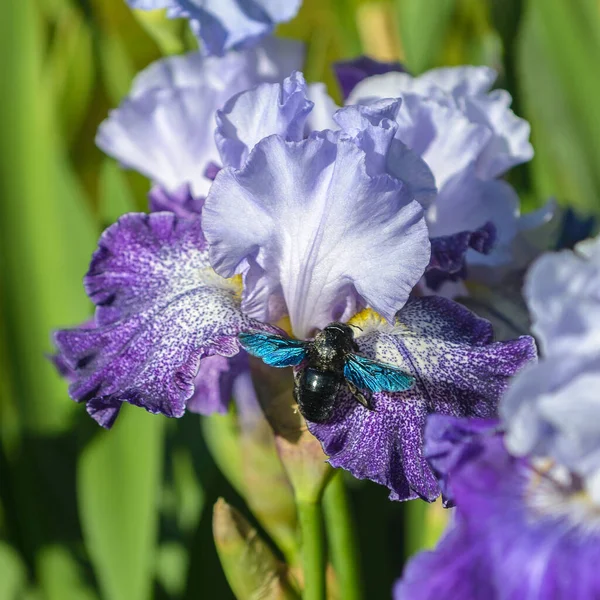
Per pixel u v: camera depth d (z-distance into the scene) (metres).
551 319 0.52
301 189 0.57
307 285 0.58
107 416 0.58
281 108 0.58
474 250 0.62
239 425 0.63
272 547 0.73
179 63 0.65
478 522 0.53
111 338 0.59
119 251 0.60
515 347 0.58
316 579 0.60
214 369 0.61
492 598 0.53
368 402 0.57
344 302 0.59
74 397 0.58
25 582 0.71
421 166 0.58
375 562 0.73
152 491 0.69
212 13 0.64
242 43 0.64
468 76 0.63
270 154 0.57
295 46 0.65
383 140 0.57
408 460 0.57
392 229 0.57
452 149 0.60
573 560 0.53
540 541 0.53
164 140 0.64
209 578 0.71
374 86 0.62
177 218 0.61
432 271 0.60
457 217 0.61
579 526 0.53
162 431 0.72
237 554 0.61
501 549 0.53
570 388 0.52
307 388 0.57
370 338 0.59
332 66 0.66
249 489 0.64
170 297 0.60
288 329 0.60
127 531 0.69
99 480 0.70
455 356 0.58
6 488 0.73
